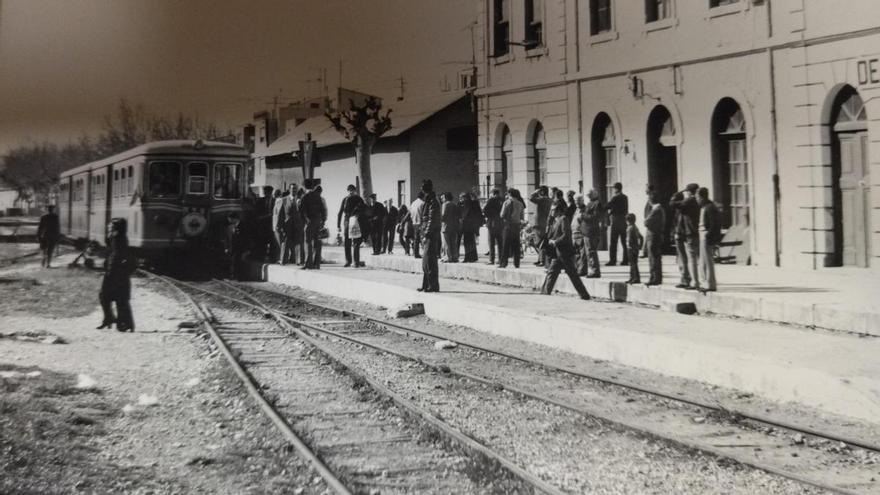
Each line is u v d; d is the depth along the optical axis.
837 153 18.91
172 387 10.93
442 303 17.36
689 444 7.61
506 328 15.12
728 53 20.52
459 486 6.67
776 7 19.41
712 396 10.10
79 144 43.12
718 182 21.22
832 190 18.84
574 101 25.33
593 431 8.39
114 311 19.00
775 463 7.35
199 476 7.16
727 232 21.12
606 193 24.83
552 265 17.92
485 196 28.73
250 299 21.06
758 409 9.38
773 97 19.64
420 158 37.19
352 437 8.22
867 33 17.73
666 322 13.52
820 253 18.86
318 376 11.35
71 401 10.00
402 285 20.20
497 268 21.25
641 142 23.12
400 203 37.88
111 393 10.59
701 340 11.52
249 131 50.69
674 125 22.14
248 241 27.58
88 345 14.42
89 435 8.52
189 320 17.34
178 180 26.70
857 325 12.21
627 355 12.26
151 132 43.56
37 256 33.88
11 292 22.59
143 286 23.64
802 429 8.12
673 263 21.47
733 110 20.97
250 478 7.03
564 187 25.84
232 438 8.36
